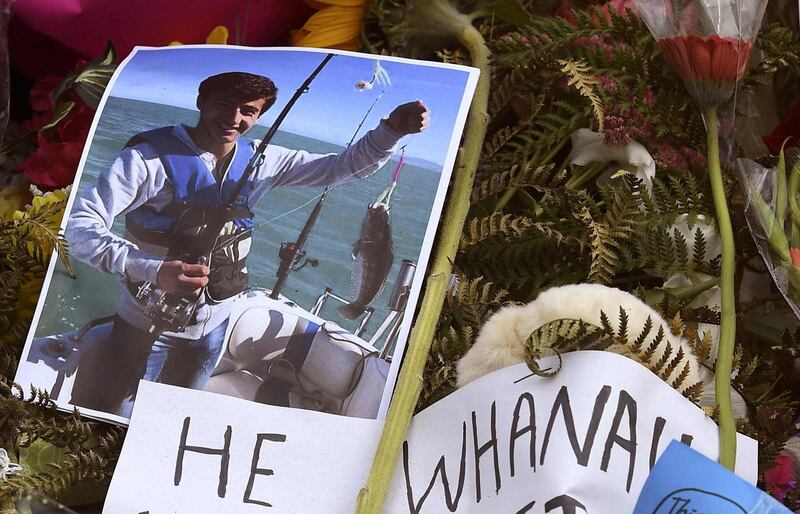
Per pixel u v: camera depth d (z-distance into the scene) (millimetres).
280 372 527
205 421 522
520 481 467
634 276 615
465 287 546
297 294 544
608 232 565
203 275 558
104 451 542
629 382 472
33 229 581
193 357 540
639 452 464
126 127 609
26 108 876
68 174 687
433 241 564
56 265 578
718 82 584
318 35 760
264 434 515
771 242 573
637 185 592
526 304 520
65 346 559
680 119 632
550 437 467
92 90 699
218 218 570
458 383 512
